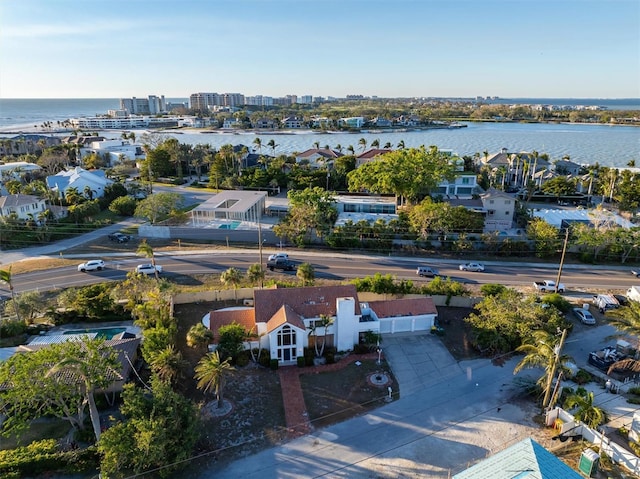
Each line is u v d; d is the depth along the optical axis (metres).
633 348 45.03
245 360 43.22
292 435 34.25
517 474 24.48
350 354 45.62
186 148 146.75
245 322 46.22
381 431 34.81
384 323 49.22
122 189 110.81
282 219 87.62
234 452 32.50
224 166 132.25
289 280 62.53
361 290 55.47
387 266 69.38
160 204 86.06
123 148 168.12
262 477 30.39
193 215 89.25
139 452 27.97
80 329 49.56
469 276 65.75
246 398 38.41
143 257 72.31
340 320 45.06
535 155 129.00
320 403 37.97
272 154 197.62
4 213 84.69
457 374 42.28
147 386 38.88
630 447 32.78
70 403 33.84
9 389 33.97
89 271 65.75
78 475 30.44
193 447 32.69
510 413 37.03
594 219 81.44
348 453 32.53
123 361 39.69
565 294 59.69
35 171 130.12
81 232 85.62
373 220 86.56
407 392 39.62
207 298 55.75
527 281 64.12
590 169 121.25
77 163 159.12
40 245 78.31
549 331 44.81
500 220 88.25
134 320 50.75
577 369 42.28
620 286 62.88
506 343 45.50
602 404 37.78
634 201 99.94
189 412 31.12
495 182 119.25
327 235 77.94
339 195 107.88
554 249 73.62
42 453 31.03
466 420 36.12
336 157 139.12
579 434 34.31
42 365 32.25
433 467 31.28
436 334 49.41
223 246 78.56
